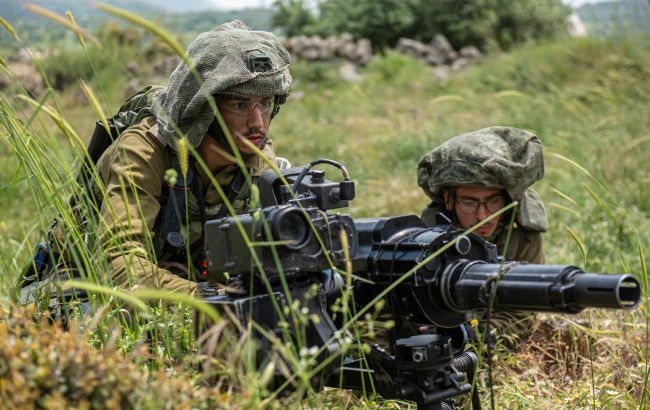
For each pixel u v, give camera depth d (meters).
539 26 25.78
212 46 3.31
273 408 2.28
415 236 2.56
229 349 2.38
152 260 3.01
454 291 2.45
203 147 3.43
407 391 2.59
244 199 3.50
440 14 26.64
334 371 2.46
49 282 2.93
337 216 2.50
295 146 11.60
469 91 14.19
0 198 7.56
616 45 14.21
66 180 2.97
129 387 2.08
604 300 2.17
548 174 7.89
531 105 11.56
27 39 2.77
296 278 2.49
